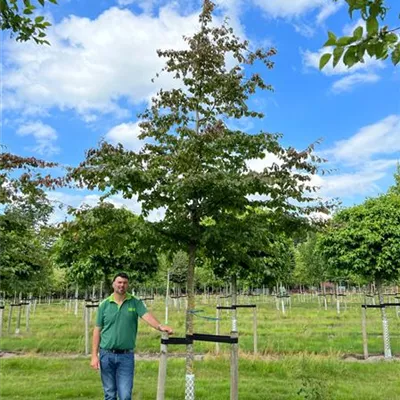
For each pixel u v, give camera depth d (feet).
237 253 19.06
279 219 17.83
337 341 40.57
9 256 23.11
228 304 95.76
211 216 17.62
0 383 23.84
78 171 15.99
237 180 15.84
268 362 27.99
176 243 17.87
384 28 6.79
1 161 19.06
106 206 16.43
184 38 19.12
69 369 28.35
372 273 34.37
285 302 108.68
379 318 67.31
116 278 15.72
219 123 17.17
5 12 10.94
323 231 18.21
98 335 15.80
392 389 22.17
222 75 18.51
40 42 11.82
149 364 29.25
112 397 15.19
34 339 42.24
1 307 44.21
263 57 19.25
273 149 17.24
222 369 27.68
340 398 20.34
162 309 90.17
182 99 18.67
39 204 20.31
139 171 15.58
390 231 33.71
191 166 16.84
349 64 7.00
